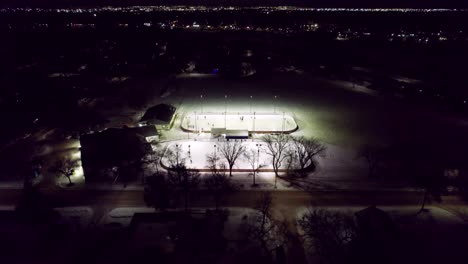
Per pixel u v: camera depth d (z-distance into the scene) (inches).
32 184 3240.7
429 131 4554.6
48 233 2561.5
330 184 3294.8
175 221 2645.2
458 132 4517.7
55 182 3297.2
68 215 2800.2
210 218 2687.0
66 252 2380.7
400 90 6382.9
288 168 3469.5
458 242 2497.5
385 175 3454.7
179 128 4648.1
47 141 4237.2
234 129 4426.7
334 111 5310.0
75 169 3545.8
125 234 2546.8
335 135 4404.5
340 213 2812.5
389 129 4611.2
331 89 6565.0
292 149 3873.0
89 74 7667.3
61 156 3828.7
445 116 5108.3
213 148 3998.5
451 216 2815.0
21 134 4458.7
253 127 4621.1
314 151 3878.0
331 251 2298.2
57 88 6476.4
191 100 5861.2
